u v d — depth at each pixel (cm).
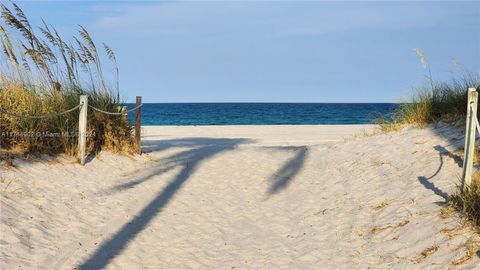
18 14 1001
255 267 624
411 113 1209
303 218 826
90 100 1102
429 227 628
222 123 4253
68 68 1105
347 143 1272
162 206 876
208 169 1159
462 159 822
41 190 805
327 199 910
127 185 959
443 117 1095
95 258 620
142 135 1947
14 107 951
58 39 1085
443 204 684
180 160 1220
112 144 1147
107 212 798
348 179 991
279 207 901
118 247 668
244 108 9075
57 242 645
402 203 755
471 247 543
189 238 734
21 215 686
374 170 983
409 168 906
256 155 1296
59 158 977
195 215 847
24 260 573
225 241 727
